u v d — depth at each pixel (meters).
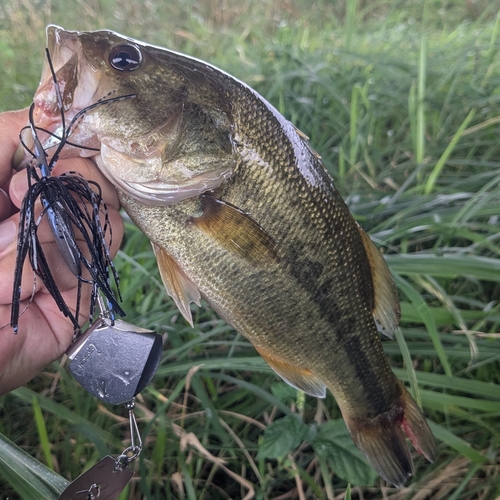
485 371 0.31
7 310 0.19
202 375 0.29
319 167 0.24
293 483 0.28
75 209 0.17
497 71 0.57
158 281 0.34
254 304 0.23
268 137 0.22
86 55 0.19
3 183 0.19
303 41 0.70
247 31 0.77
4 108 0.54
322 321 0.25
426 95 0.51
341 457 0.26
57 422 0.28
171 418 0.30
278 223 0.23
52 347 0.22
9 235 0.18
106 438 0.26
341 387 0.26
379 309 0.26
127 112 0.19
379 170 0.48
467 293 0.36
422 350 0.30
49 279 0.17
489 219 0.39
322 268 0.24
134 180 0.20
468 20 0.82
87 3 0.80
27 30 0.73
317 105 0.51
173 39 0.77
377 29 0.79
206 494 0.28
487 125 0.46
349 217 0.25
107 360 0.19
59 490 0.21
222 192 0.22
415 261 0.31
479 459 0.26
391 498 0.27
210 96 0.21
